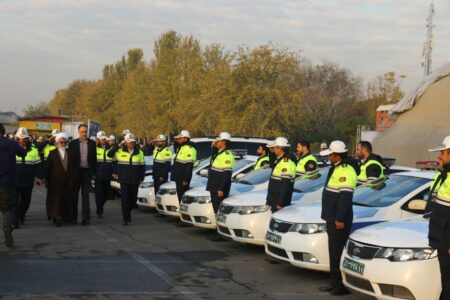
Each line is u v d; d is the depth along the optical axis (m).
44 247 9.87
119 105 74.25
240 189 11.23
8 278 7.56
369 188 8.70
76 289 7.05
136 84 62.03
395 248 6.04
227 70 38.47
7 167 9.60
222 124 38.03
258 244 9.40
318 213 7.86
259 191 10.37
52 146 15.62
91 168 12.72
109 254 9.37
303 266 7.62
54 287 7.12
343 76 71.81
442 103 25.41
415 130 25.56
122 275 7.89
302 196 9.81
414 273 5.87
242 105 38.03
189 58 51.19
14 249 9.64
